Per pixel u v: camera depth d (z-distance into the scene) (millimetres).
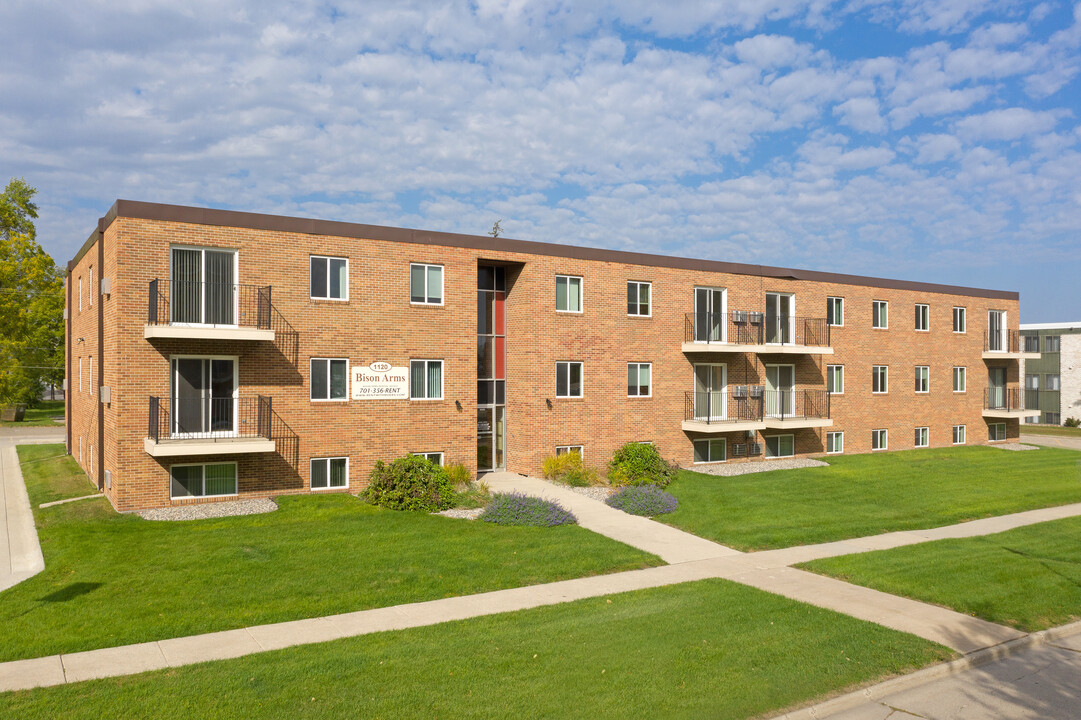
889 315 34281
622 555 15711
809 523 19328
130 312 18062
